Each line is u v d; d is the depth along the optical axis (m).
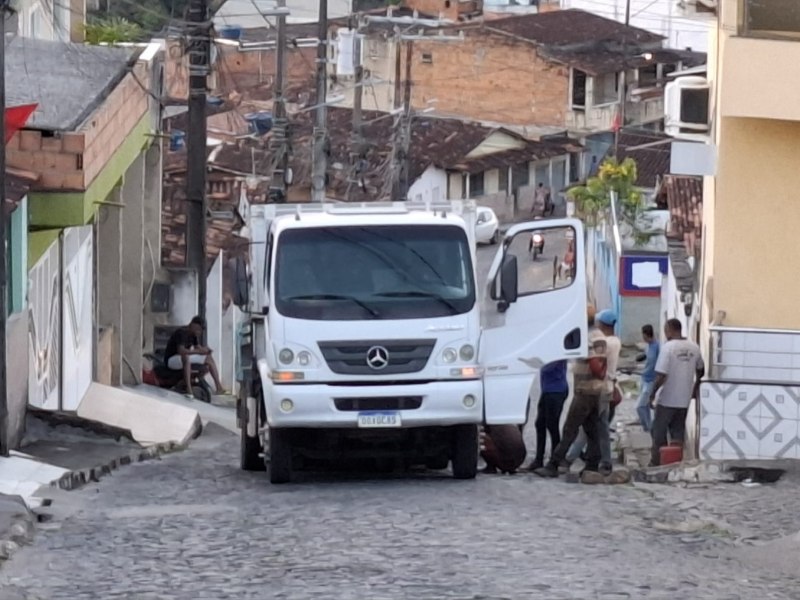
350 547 17.69
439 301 24.80
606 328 29.53
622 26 106.19
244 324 27.84
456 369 24.67
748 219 29.89
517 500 22.31
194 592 15.11
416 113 75.06
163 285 46.91
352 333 24.47
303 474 27.33
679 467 25.92
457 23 94.00
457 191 92.06
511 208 95.94
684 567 16.92
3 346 24.80
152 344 47.03
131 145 37.75
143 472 27.19
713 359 28.67
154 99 42.38
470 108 101.06
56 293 34.06
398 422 24.47
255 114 78.62
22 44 39.28
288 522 19.81
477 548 17.62
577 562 16.84
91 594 15.07
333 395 24.33
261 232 26.55
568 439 26.59
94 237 41.25
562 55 100.56
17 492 22.09
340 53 63.41
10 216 26.95
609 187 75.31
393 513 20.61
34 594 15.07
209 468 28.27
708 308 31.84
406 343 24.53
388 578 15.67
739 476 25.45
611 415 29.14
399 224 25.08
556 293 26.41
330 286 24.75
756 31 28.62
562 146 98.25
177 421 37.09
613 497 23.00
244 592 15.05
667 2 115.12
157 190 47.03
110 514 20.86
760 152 29.72
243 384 27.88
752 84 28.59
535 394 39.69
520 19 105.75
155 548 17.83
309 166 68.19
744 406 27.30
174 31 53.56
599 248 73.88
